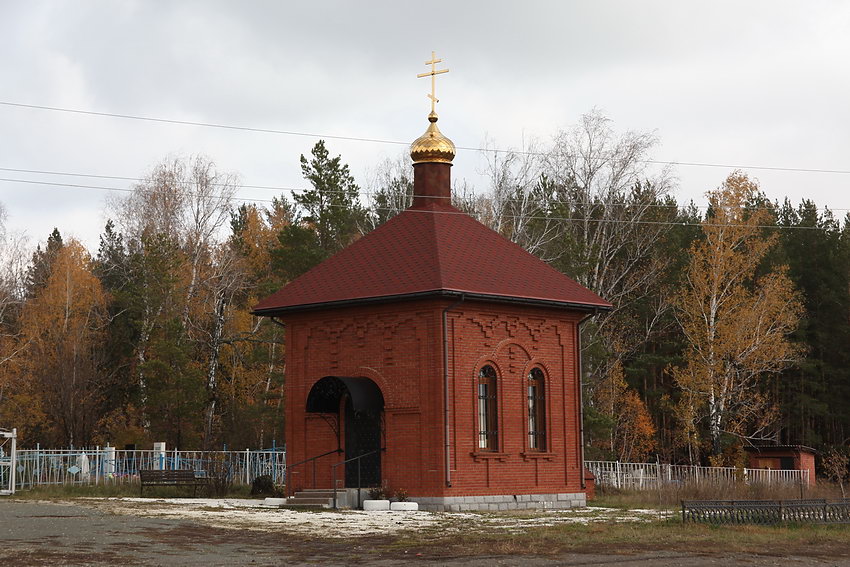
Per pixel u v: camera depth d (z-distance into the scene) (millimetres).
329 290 30391
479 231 32094
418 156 32906
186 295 57031
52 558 16469
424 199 32656
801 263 64688
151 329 55469
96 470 36188
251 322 59438
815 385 61531
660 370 62812
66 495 32969
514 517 25750
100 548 17906
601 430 47000
